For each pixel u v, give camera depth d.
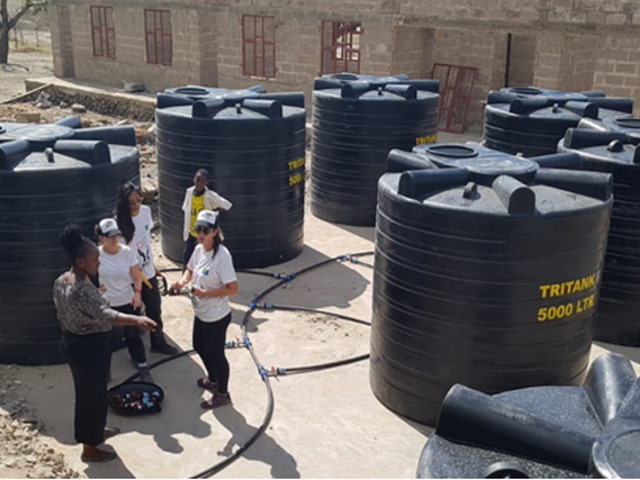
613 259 7.77
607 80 14.60
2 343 7.22
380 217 6.24
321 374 7.12
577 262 5.71
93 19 25.11
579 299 5.84
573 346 5.96
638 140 8.05
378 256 6.33
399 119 11.13
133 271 6.62
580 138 8.01
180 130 9.30
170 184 9.63
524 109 9.89
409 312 6.01
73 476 5.41
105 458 5.69
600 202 5.79
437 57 18.97
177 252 9.89
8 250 6.93
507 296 5.63
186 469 5.63
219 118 9.14
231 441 6.02
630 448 3.06
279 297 8.95
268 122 9.30
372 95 11.28
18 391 6.76
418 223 5.77
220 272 6.09
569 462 3.20
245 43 21.05
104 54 25.28
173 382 6.95
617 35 14.31
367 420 6.34
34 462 5.44
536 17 15.37
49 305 7.12
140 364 6.88
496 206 5.59
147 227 7.11
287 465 5.73
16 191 6.79
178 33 22.61
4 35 31.69
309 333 7.98
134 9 23.53
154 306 7.27
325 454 5.88
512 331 5.71
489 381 5.84
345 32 19.02
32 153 7.23
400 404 6.34
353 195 11.58
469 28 16.33
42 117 20.95
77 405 5.55
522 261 5.55
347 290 9.21
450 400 3.47
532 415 3.39
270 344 7.70
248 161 9.33
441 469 3.26
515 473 3.12
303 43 19.55
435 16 16.78
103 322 5.30
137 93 22.88
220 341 6.30
